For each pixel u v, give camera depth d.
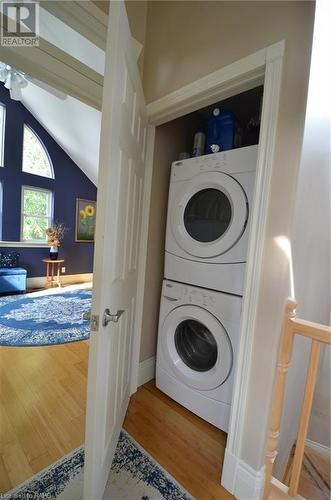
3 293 4.05
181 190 1.53
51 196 5.04
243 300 1.06
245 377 1.05
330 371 1.73
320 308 1.59
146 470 1.16
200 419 1.49
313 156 1.05
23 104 4.46
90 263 5.76
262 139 0.99
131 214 1.21
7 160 4.41
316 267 1.39
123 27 0.82
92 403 0.85
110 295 0.91
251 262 1.03
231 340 1.33
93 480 0.87
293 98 0.92
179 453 1.26
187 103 1.29
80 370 1.96
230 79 1.09
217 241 1.36
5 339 2.42
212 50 1.16
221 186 1.33
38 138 4.76
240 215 1.26
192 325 1.60
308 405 0.98
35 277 4.89
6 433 1.31
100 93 1.31
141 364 1.77
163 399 1.65
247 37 1.04
